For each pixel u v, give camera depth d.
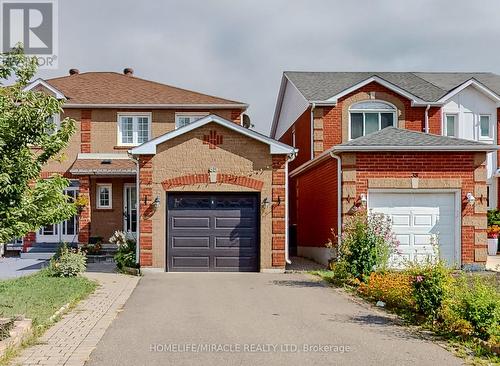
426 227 18.14
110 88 26.80
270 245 18.22
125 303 12.21
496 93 27.25
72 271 15.89
